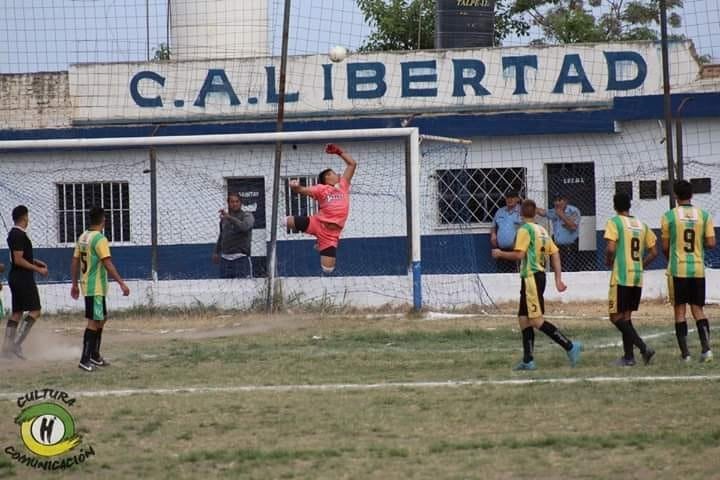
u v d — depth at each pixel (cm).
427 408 2681
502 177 6312
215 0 7231
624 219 3297
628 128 6181
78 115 6725
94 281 3506
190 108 6650
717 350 3562
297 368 3428
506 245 5612
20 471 2202
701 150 6088
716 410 2552
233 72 6625
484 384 2991
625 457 2173
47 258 6425
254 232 6378
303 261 6269
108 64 6694
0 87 6769
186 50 7275
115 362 3688
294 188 4484
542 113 6278
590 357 3481
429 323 4581
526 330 3266
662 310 4897
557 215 5984
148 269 6438
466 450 2261
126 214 6488
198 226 6438
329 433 2453
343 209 4503
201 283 5238
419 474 2089
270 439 2408
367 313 4994
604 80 6400
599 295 5272
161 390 3045
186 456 2258
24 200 6506
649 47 6369
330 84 6538
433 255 6250
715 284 5184
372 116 6481
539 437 2338
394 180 6306
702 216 3300
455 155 6291
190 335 4456
